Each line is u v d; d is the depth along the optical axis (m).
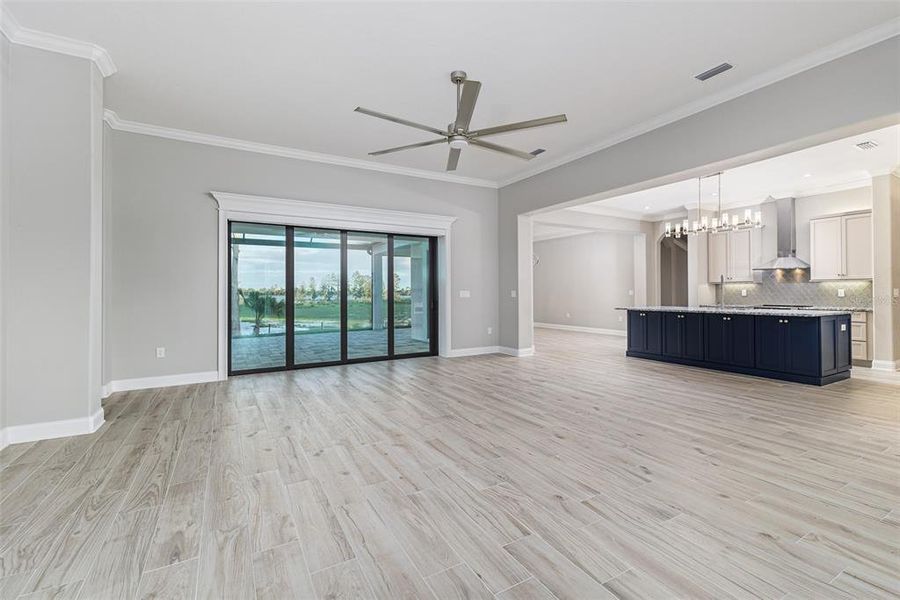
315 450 2.89
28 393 3.01
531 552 1.77
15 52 2.96
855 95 3.08
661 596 1.51
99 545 1.81
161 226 4.71
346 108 4.24
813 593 1.51
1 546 1.80
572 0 2.67
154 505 2.15
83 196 3.16
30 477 2.46
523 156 3.79
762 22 2.89
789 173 6.22
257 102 4.11
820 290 7.22
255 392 4.49
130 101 4.07
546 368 5.85
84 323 3.17
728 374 5.40
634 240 9.72
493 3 2.70
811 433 3.18
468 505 2.15
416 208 6.49
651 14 2.81
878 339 5.85
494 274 7.31
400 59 3.35
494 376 5.32
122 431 3.26
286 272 5.63
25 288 2.98
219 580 1.59
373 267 6.35
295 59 3.36
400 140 5.12
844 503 2.15
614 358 6.73
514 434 3.19
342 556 1.74
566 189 5.80
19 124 2.96
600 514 2.06
